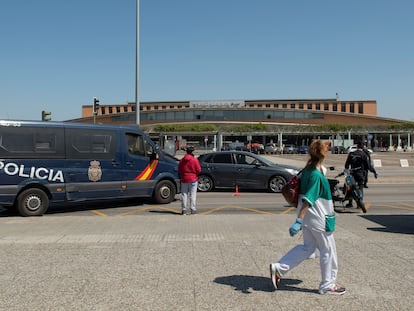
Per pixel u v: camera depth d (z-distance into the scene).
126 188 12.41
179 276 5.42
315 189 4.54
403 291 4.84
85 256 6.41
